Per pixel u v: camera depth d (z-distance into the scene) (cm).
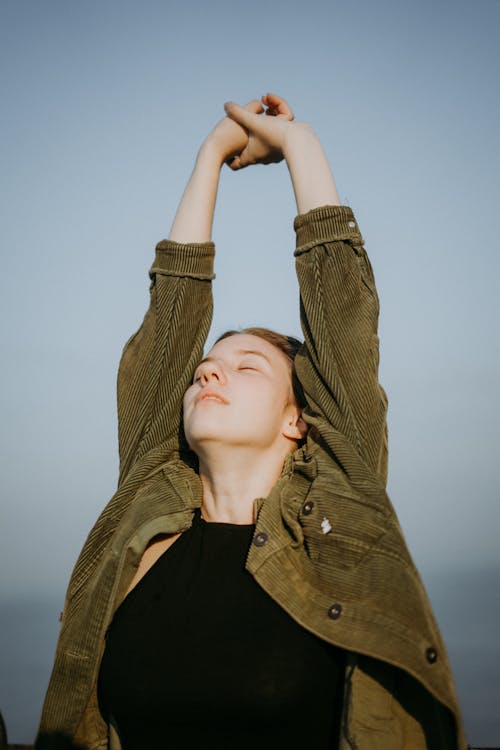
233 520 176
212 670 151
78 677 167
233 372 181
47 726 170
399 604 150
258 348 186
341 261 182
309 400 181
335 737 151
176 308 196
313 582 159
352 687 147
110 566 171
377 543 158
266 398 178
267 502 169
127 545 171
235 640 153
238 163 215
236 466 176
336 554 159
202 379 180
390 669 151
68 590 182
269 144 208
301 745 150
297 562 162
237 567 164
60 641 176
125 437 195
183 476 182
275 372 184
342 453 170
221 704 149
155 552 176
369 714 146
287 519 165
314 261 184
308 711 150
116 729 165
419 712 150
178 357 194
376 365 179
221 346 188
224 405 175
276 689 148
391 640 146
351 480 167
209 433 172
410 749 149
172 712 152
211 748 152
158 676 154
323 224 185
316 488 168
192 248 198
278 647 152
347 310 180
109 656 163
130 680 157
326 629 151
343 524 161
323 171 196
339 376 176
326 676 152
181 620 159
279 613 156
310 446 179
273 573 158
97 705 169
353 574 156
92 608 169
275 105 220
